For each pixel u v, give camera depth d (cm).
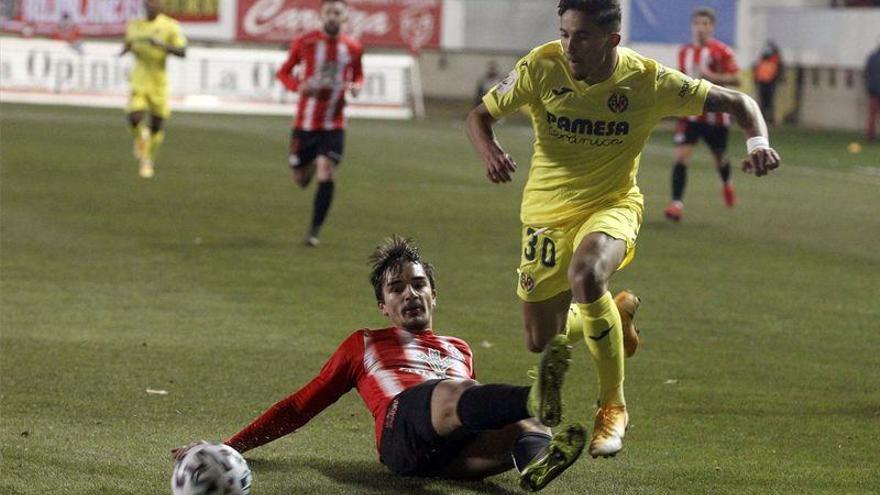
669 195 4494
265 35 7988
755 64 8362
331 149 3092
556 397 1105
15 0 7688
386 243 1382
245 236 3180
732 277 2838
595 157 1393
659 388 1806
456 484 1296
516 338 2142
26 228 3161
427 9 8138
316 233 3083
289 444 1455
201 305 2320
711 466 1401
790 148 6681
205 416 1577
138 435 1469
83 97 7488
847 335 2242
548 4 8262
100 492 1239
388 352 1341
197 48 7881
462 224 3547
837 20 8112
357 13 8062
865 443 1527
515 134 6969
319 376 1350
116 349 1947
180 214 3525
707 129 3903
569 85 1370
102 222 3312
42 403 1609
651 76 1373
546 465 1134
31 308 2247
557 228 1409
